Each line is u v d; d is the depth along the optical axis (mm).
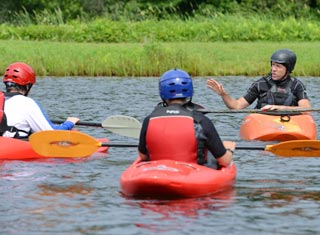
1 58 55312
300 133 26438
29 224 15922
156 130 18797
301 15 94062
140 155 19188
